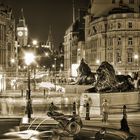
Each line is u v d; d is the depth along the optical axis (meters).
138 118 33.72
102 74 39.16
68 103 47.72
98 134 20.91
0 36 98.75
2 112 39.56
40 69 163.12
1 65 95.62
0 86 83.31
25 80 99.69
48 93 69.88
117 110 37.78
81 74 61.69
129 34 101.94
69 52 156.12
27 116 32.62
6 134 24.27
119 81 41.94
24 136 23.44
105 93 37.59
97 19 110.00
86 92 38.75
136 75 71.81
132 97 42.00
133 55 101.69
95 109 36.44
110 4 114.19
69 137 18.53
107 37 105.31
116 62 102.88
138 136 23.95
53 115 19.05
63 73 117.69
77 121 18.62
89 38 117.56
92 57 114.94
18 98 60.03
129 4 111.56
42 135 23.31
